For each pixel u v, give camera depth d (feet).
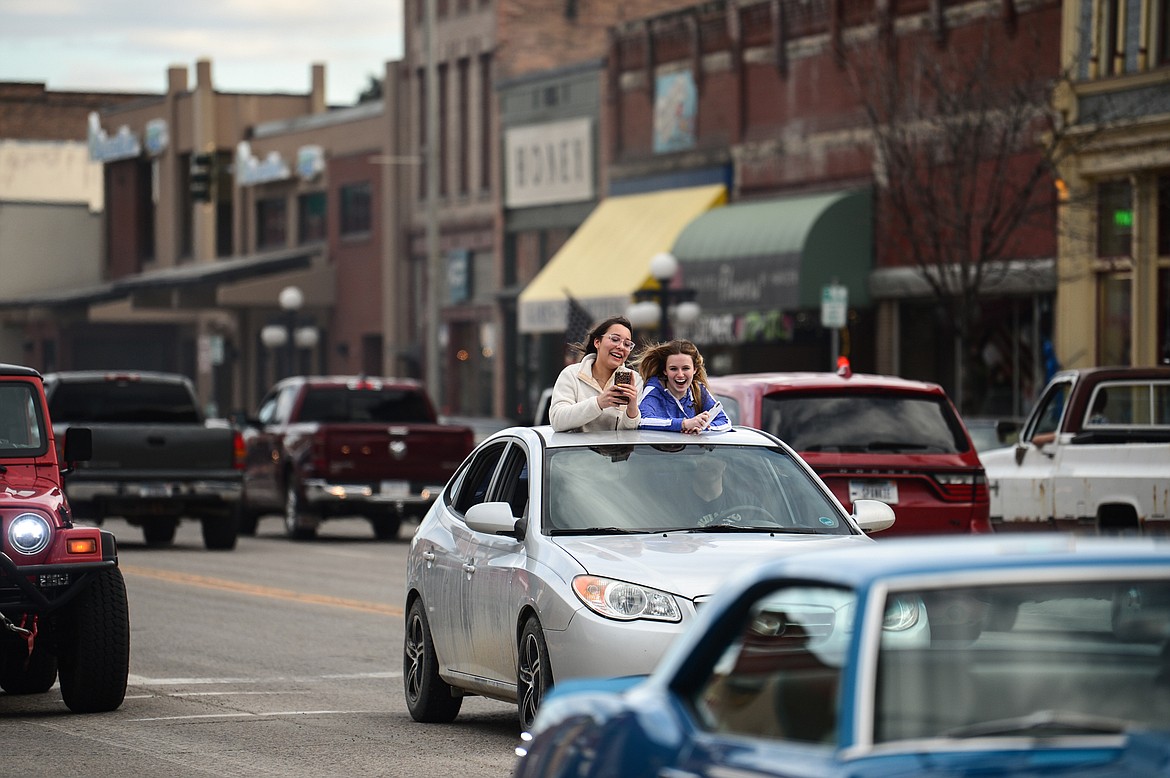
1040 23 251.60
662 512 78.64
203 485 199.31
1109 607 38.75
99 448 196.54
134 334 618.03
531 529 77.82
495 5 414.21
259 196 529.86
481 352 419.33
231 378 547.08
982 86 244.22
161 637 124.67
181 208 576.20
